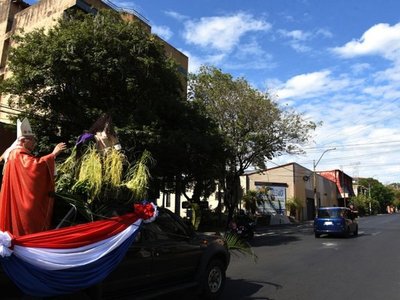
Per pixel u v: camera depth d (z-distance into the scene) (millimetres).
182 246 7066
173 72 17641
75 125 15344
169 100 17297
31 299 4738
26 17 27094
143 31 15945
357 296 8445
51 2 25578
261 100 26312
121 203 5852
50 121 15625
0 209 4695
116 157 5762
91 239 5129
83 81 14578
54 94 15336
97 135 6137
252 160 28047
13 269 4547
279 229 33688
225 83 26422
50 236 4762
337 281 10000
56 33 15297
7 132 18859
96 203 5742
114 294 5793
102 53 14344
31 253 4617
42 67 14320
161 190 20547
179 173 18922
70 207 5422
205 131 19406
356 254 15438
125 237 5504
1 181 5113
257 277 10469
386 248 17516
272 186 49469
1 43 28938
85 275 5059
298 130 27328
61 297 5121
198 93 26656
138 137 14359
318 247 18172
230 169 27797
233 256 14578
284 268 11977
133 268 6008
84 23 14945
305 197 57625
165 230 6953
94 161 5633
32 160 4762
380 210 109375
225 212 35812
